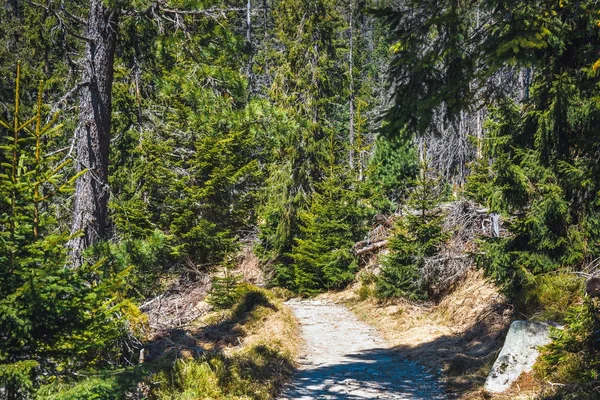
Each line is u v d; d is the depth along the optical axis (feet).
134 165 61.77
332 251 85.10
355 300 73.36
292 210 91.45
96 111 33.91
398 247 64.85
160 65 43.16
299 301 82.84
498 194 40.45
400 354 46.09
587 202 37.24
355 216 87.35
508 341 32.48
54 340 20.04
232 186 66.23
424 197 66.49
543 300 38.04
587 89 31.55
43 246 19.94
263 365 37.17
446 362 39.37
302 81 91.40
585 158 35.35
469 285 58.08
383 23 20.04
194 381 30.71
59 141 37.70
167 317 51.65
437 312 58.49
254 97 42.09
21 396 18.45
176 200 60.95
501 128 42.45
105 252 31.17
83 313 19.86
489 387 31.19
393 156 97.76
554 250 39.32
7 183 19.34
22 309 18.31
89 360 23.38
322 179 94.99
